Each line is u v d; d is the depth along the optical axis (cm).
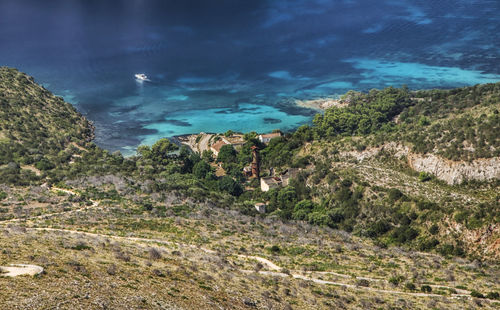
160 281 6338
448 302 7756
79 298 5075
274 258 9575
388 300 7638
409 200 13488
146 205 13100
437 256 11044
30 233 8456
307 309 6600
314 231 12800
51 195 14025
